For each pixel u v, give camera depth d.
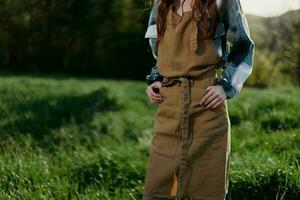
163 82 3.48
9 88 17.59
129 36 37.81
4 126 10.29
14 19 36.69
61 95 16.05
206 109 3.40
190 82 3.40
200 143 3.40
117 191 5.54
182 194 3.43
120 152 7.67
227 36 3.46
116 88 19.77
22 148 7.92
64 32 37.56
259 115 10.62
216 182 3.41
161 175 3.47
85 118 12.31
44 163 6.65
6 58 37.25
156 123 3.54
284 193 4.93
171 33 3.42
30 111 12.23
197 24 3.36
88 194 5.32
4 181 5.87
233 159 6.56
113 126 11.32
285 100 11.58
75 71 38.12
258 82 35.28
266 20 34.69
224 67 3.50
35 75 31.70
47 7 37.03
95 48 37.94
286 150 6.71
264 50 35.00
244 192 5.25
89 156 7.34
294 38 33.69
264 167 5.62
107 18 37.53
